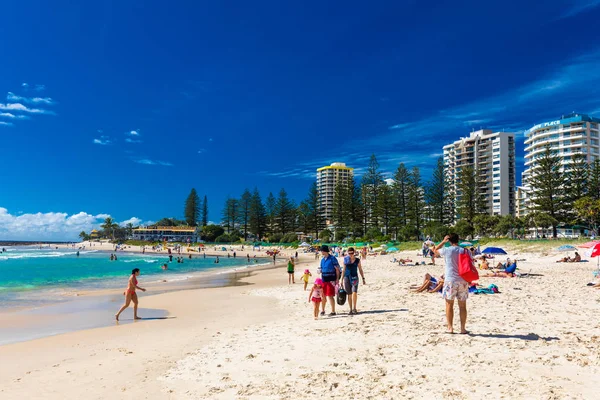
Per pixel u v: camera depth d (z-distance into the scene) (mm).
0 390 4855
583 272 19016
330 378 4609
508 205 97438
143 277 27641
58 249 122750
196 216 119688
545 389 3926
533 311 8219
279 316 9875
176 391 4551
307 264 42594
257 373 4992
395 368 4809
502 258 31312
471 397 3830
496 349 5336
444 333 6352
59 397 4559
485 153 101625
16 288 19750
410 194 71688
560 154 92250
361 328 7164
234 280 24172
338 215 80188
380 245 57094
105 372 5484
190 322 9836
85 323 10125
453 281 6219
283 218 95750
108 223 167250
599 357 4816
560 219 57000
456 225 62594
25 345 7566
